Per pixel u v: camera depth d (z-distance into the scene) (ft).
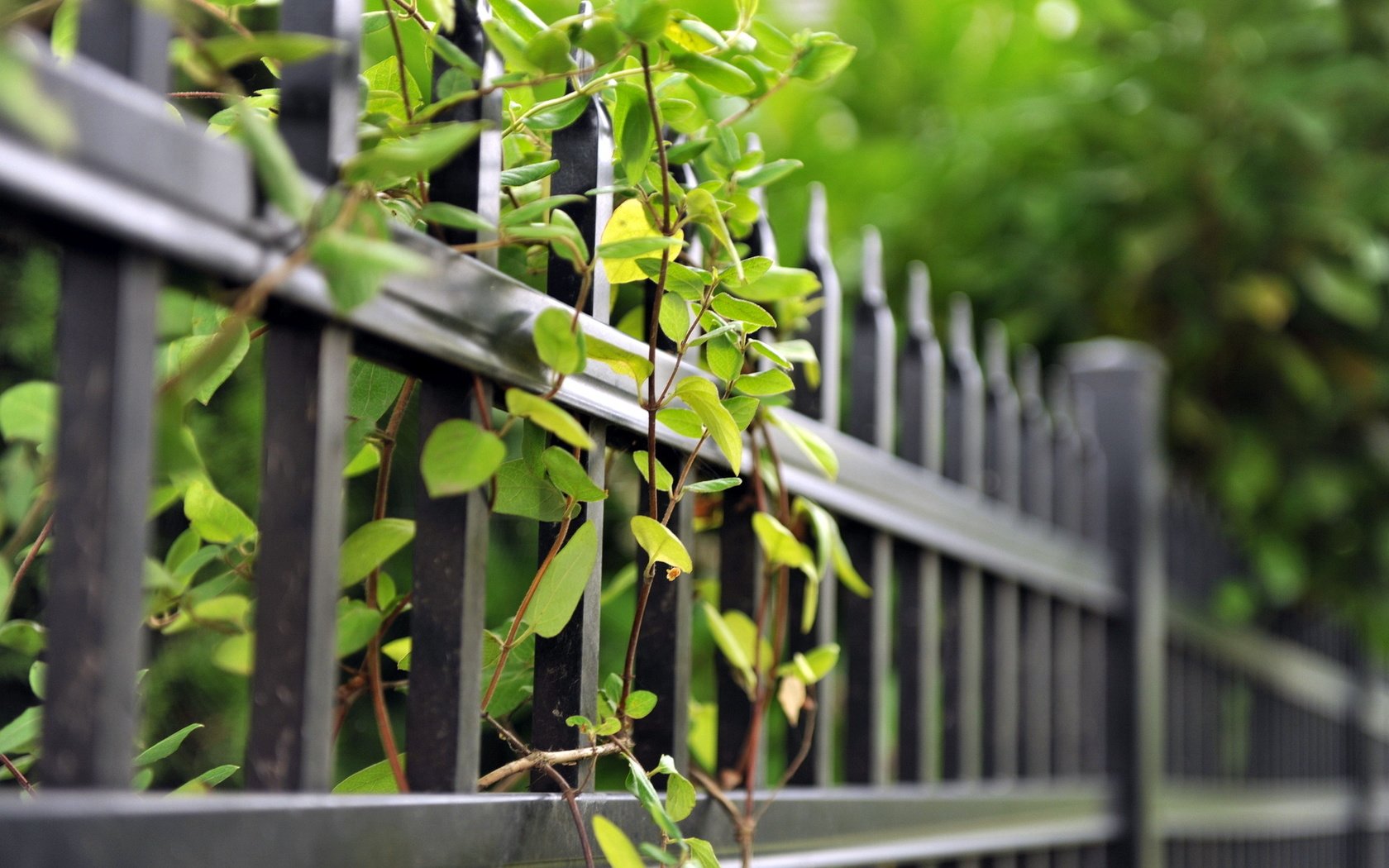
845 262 13.24
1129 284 13.73
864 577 6.60
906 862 6.70
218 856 4.45
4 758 5.16
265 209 4.52
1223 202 13.20
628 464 7.68
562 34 4.80
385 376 5.20
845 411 12.80
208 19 4.99
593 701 5.16
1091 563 10.00
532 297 5.00
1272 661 15.38
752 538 5.83
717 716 5.85
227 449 8.16
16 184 4.25
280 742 4.60
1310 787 16.99
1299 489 14.14
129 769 4.37
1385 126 14.38
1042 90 14.88
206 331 5.12
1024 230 14.40
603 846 4.92
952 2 15.16
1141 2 14.21
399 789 5.09
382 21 5.09
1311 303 14.14
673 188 5.20
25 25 4.85
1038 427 9.41
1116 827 10.17
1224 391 14.61
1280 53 13.83
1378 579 15.17
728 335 5.25
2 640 5.20
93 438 4.36
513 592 9.11
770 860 5.74
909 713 7.16
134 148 4.36
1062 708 9.67
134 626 4.37
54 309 7.23
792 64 5.32
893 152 13.75
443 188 4.94
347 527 8.10
